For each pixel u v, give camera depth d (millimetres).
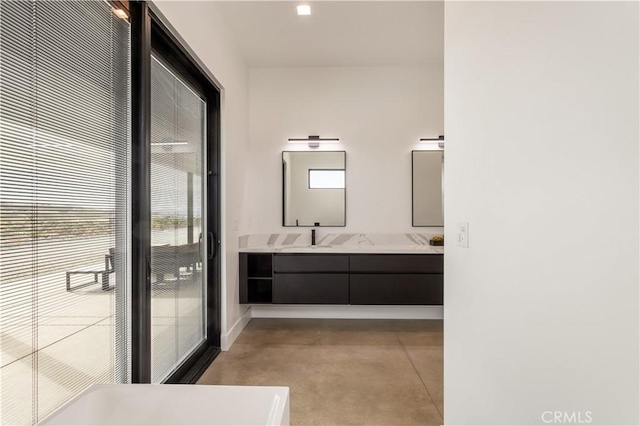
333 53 3746
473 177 1299
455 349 1483
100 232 1506
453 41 1521
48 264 1207
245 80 3906
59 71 1275
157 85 2072
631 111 614
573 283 767
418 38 3430
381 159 4082
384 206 4078
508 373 1043
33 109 1152
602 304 688
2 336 1028
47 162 1210
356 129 4090
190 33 2289
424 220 4059
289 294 3635
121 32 1691
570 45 773
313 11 2955
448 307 1575
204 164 2910
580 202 746
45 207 1198
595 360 707
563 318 801
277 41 3473
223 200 3049
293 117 4105
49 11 1232
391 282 3604
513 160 1017
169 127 2242
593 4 702
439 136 4051
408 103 4074
